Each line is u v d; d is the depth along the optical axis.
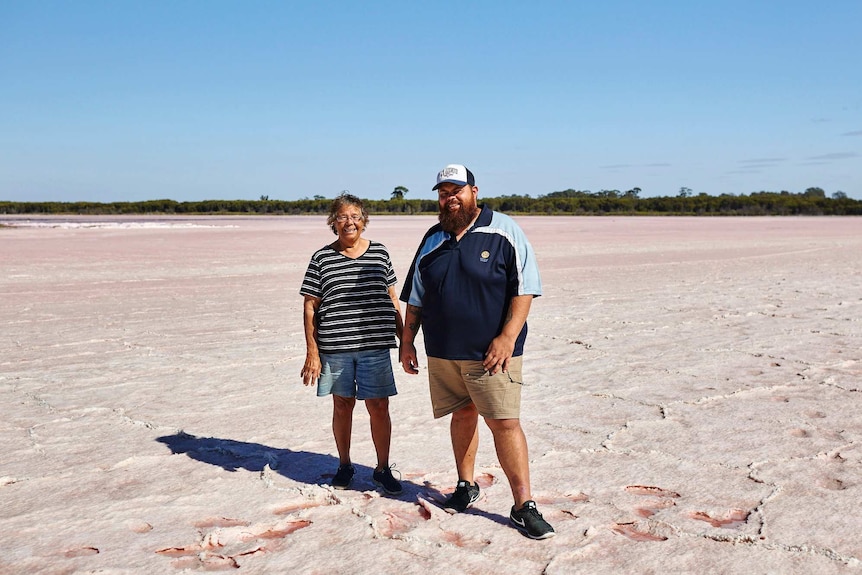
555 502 4.58
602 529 4.13
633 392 7.22
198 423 6.31
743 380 7.64
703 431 5.96
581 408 6.69
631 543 3.97
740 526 4.18
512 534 4.10
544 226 56.94
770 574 3.62
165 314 12.20
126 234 40.28
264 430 6.11
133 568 3.73
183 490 4.79
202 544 4.01
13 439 5.88
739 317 11.68
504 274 4.11
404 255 24.42
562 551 3.87
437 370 4.38
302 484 4.86
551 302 13.55
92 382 7.71
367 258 4.73
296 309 12.80
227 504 4.56
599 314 12.09
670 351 9.15
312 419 6.42
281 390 7.38
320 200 122.38
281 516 4.38
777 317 11.63
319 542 4.02
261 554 3.89
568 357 8.87
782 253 26.72
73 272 19.20
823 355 8.80
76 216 92.19
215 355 9.00
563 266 21.44
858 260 23.27
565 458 5.36
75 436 5.95
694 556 3.81
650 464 5.21
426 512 4.44
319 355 4.74
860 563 3.72
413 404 6.86
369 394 4.66
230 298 14.24
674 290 15.32
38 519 4.33
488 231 4.15
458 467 4.52
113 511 4.45
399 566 3.74
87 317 11.87
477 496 4.57
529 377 7.88
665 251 28.09
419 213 115.19
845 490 4.68
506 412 4.13
